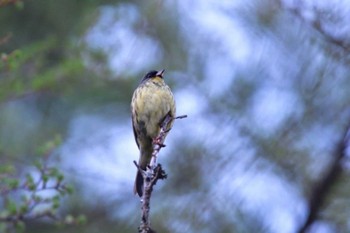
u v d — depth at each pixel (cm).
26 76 1341
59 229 1461
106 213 1465
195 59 1444
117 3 1556
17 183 974
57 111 1591
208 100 1384
